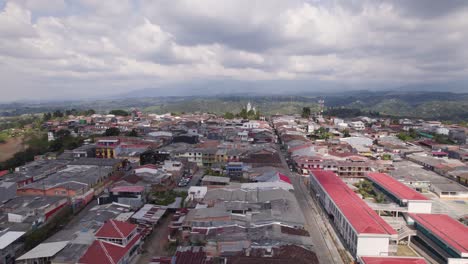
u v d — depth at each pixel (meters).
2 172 97.94
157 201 72.50
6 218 61.31
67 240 51.97
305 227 64.94
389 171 102.38
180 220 59.31
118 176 97.81
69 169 92.50
